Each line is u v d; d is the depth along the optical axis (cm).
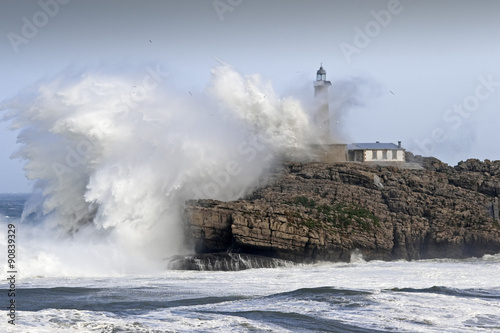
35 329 6038
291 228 11000
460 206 12775
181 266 10438
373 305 7525
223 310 7231
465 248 12144
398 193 12750
